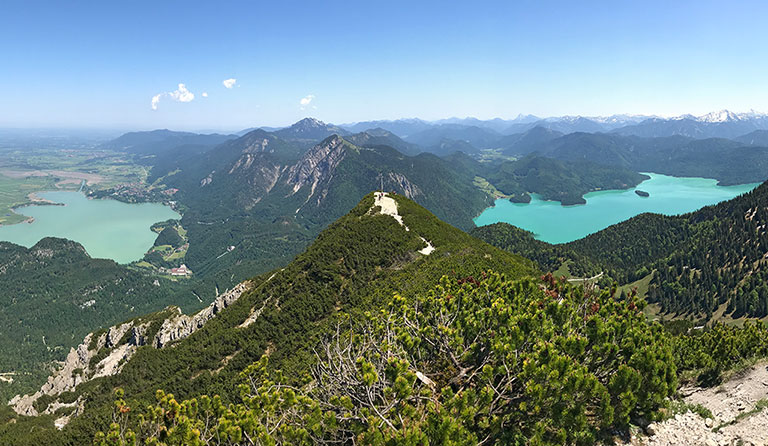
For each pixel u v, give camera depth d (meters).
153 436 14.12
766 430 15.27
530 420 15.74
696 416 17.62
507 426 15.61
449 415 13.79
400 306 24.94
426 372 18.95
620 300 25.05
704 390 23.67
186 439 13.63
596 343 18.84
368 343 18.97
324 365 17.88
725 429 16.27
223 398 48.97
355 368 16.50
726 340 27.00
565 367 15.73
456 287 29.03
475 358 18.70
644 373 17.14
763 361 23.81
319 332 51.22
